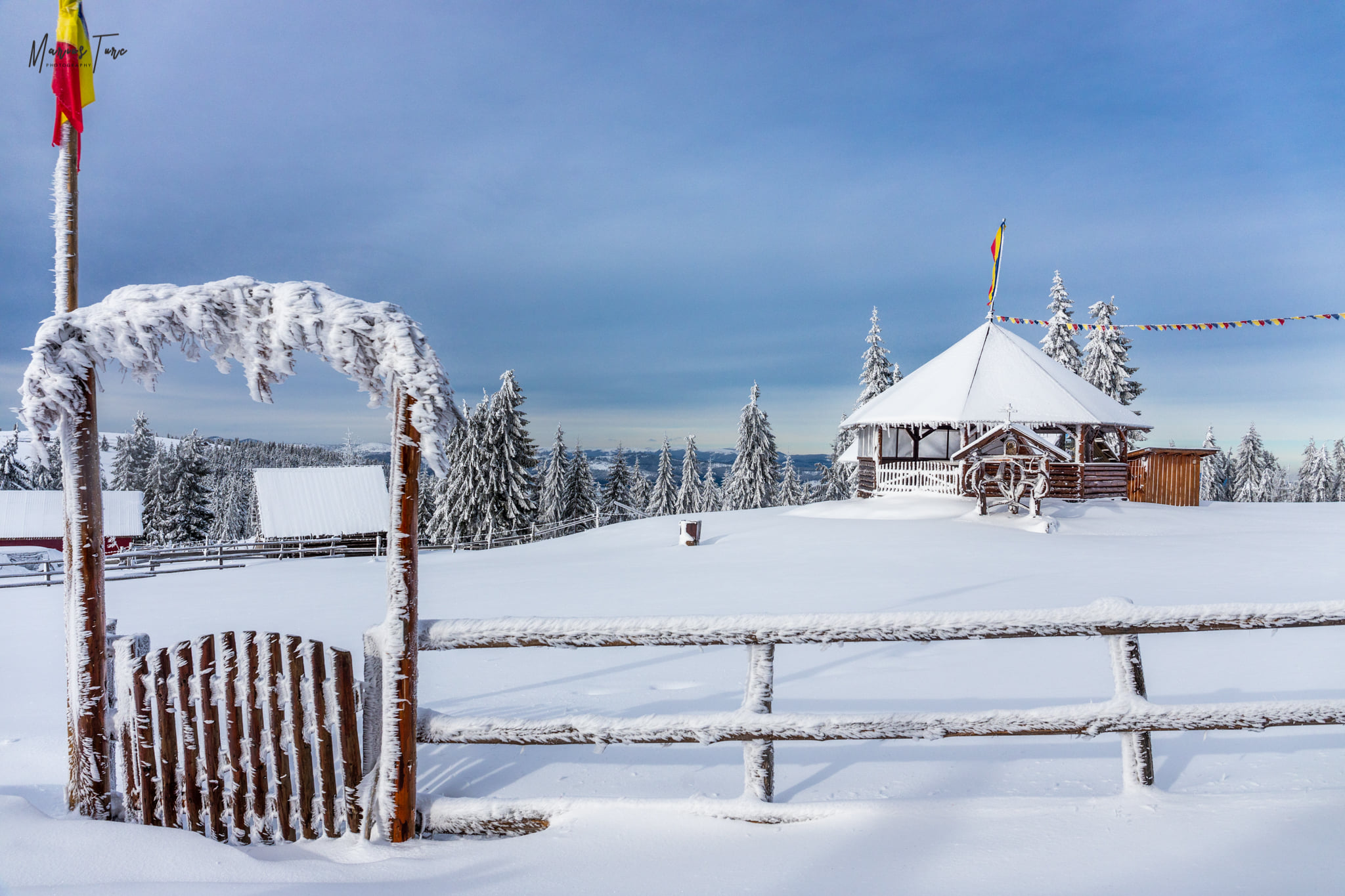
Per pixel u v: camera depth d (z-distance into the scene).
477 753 4.68
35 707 6.23
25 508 41.06
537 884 3.14
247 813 3.66
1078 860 3.14
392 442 3.74
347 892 3.09
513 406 50.84
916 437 30.27
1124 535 19.70
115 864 3.27
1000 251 28.67
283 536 41.75
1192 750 4.36
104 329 3.69
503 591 14.24
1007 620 3.68
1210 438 80.12
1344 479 84.75
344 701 3.64
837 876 3.11
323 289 3.79
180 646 3.64
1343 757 4.19
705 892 3.02
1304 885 2.88
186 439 63.94
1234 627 3.64
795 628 3.69
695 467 74.44
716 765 4.41
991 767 4.21
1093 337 45.41
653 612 10.76
